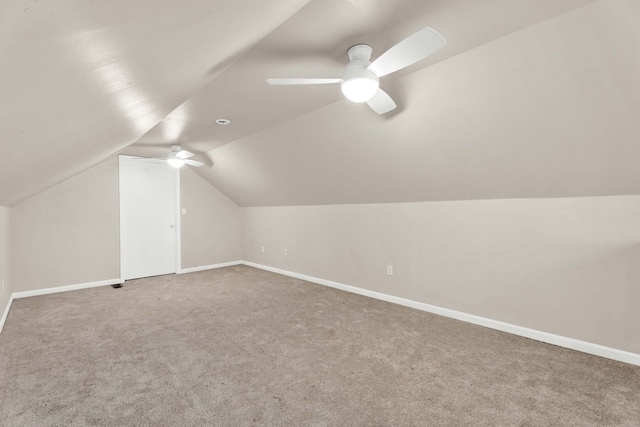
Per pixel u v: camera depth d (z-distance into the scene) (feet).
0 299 10.65
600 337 8.22
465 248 10.72
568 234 8.64
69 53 2.21
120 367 7.75
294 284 16.01
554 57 6.01
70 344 9.05
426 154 9.82
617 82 5.87
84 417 5.90
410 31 5.91
